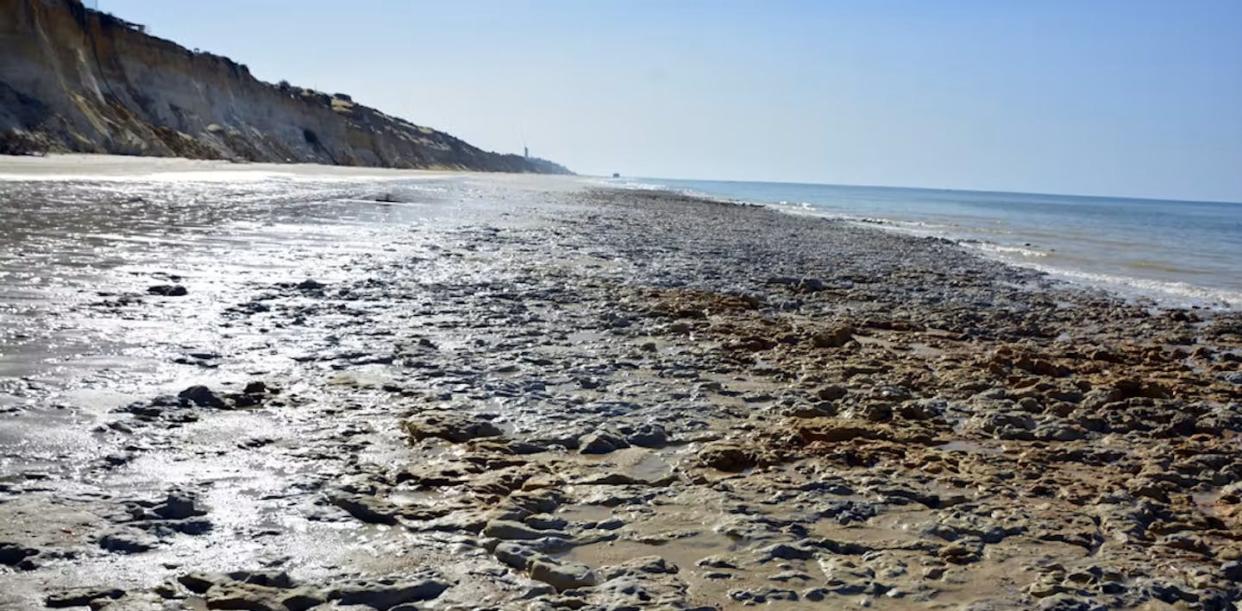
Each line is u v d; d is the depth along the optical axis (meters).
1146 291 22.72
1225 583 4.71
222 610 3.70
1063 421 8.27
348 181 50.06
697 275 18.36
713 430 7.23
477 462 5.95
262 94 89.75
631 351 10.20
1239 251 40.81
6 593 3.69
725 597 4.23
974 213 82.44
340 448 6.00
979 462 6.85
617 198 61.88
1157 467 7.01
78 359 7.60
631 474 6.01
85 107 54.44
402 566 4.32
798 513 5.43
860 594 4.34
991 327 14.61
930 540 5.12
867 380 9.47
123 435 5.79
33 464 5.15
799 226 41.62
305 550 4.41
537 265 17.89
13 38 51.03
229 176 43.56
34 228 16.45
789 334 11.99
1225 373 11.40
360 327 10.25
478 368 8.71
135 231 17.66
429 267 16.27
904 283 20.36
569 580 4.28
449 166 145.88
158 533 4.41
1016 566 4.80
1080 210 109.88
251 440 5.97
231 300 11.14
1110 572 4.75
